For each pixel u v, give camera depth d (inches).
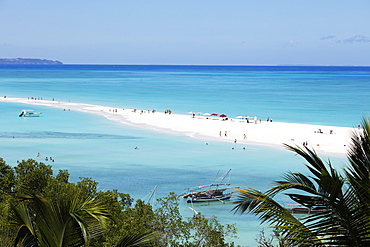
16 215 404.5
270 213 363.3
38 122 4589.1
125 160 2898.6
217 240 948.0
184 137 3767.2
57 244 370.0
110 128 4224.9
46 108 5757.9
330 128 4084.6
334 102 6540.4
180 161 2891.2
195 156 3046.3
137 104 6323.8
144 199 2079.2
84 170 2630.4
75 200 388.2
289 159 2957.7
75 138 3693.4
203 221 979.9
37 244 390.0
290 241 365.4
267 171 2642.7
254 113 5388.8
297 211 1417.3
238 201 374.6
